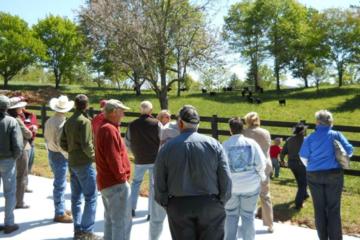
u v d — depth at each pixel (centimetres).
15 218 698
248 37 6256
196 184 401
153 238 575
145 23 2620
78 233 591
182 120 417
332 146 545
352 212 717
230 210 520
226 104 4125
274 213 730
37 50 6344
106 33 2631
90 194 589
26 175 800
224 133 1236
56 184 679
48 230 642
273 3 6097
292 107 3966
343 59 5812
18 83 7181
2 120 607
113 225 507
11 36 6172
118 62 2695
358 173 1013
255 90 5250
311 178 558
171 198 410
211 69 2747
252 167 511
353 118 3459
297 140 756
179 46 2641
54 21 6631
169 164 404
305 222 693
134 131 677
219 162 409
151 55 2609
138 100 4294
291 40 5978
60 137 602
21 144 623
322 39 5772
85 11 2822
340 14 5744
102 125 504
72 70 6869
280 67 6103
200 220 399
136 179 709
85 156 581
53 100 677
